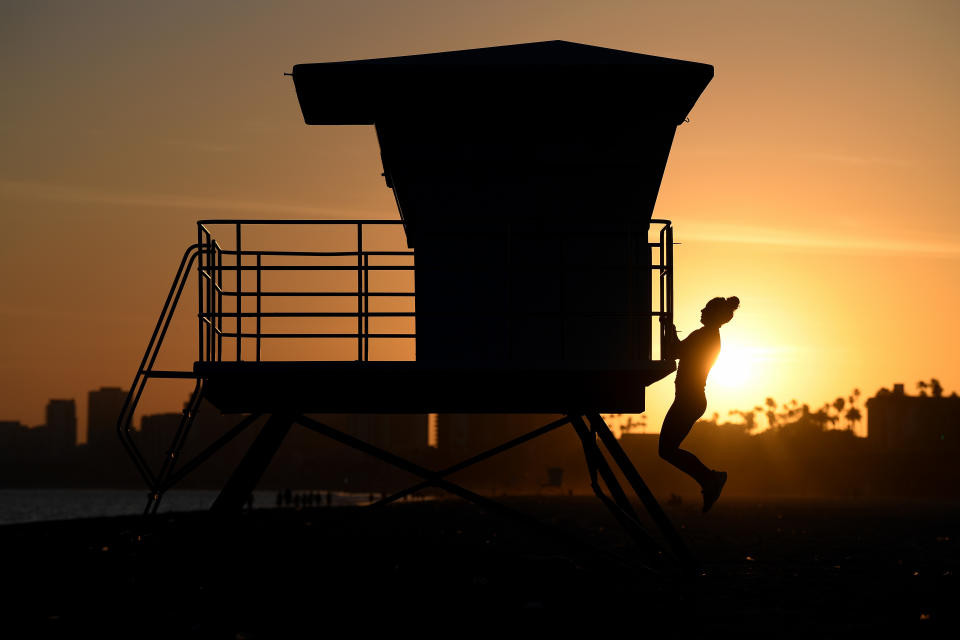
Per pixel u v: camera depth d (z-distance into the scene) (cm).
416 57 2236
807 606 1872
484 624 1627
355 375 2159
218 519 2288
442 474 2414
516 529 5669
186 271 2200
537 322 2211
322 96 2230
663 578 2388
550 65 2150
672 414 2055
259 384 2245
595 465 2355
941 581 2412
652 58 2206
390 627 1600
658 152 2250
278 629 1582
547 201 2245
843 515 10775
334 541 4394
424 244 2233
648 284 2212
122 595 2095
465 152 2248
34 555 3400
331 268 2194
